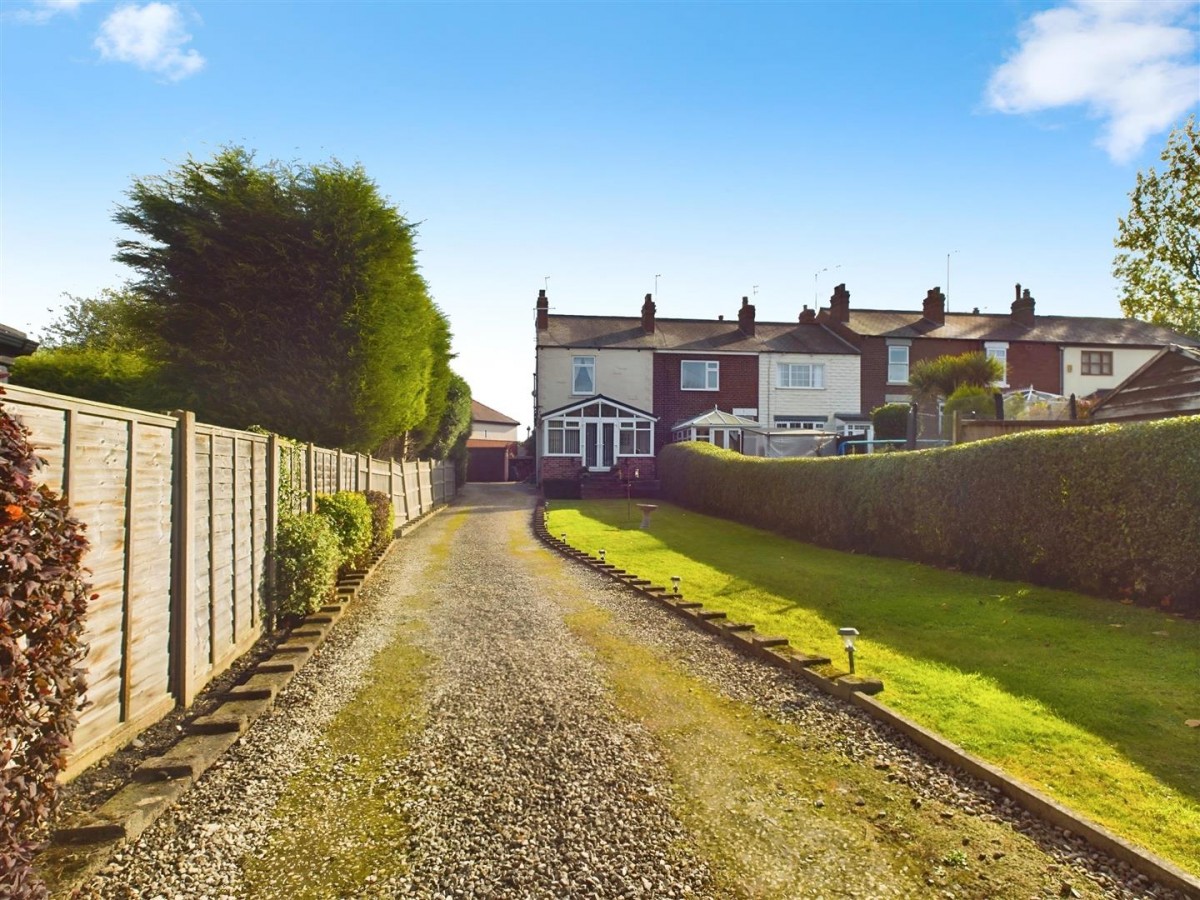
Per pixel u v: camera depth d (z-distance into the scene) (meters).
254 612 7.76
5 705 2.29
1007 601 8.73
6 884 2.34
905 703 5.52
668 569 12.42
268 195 16.14
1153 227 20.64
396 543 16.77
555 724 5.39
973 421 15.05
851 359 33.91
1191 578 7.46
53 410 3.84
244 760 4.76
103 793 4.14
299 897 3.26
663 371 33.34
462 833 3.82
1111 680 5.80
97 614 4.41
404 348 18.55
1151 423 8.04
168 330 16.09
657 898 3.24
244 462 7.43
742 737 5.12
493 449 51.97
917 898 3.21
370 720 5.51
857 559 12.74
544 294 34.66
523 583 11.48
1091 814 3.83
